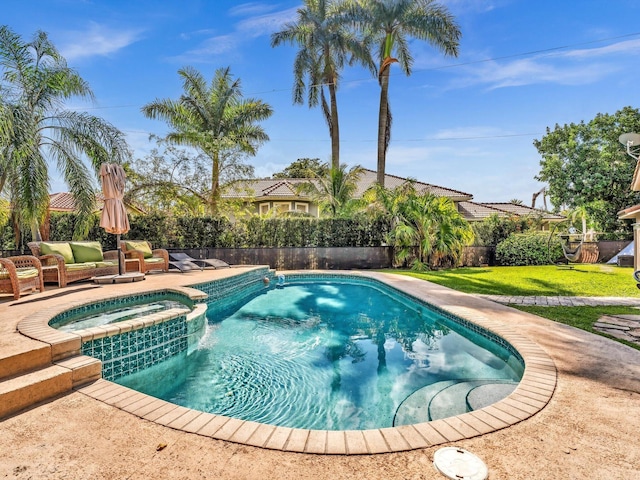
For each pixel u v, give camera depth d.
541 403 2.96
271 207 21.88
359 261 15.60
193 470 2.12
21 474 2.07
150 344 4.82
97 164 11.34
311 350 5.59
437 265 14.49
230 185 16.78
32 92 10.95
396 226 14.69
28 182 9.98
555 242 15.71
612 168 20.30
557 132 22.27
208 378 4.55
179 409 2.85
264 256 15.32
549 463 2.19
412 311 8.19
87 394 3.12
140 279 8.88
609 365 3.77
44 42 11.16
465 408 3.59
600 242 16.97
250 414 3.65
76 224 11.56
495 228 17.08
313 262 15.55
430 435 2.51
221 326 6.93
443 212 14.18
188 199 16.27
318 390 4.20
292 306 8.71
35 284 6.82
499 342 4.98
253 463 2.19
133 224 14.35
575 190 21.45
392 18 17.55
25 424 2.61
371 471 2.12
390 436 2.50
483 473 2.10
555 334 4.92
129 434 2.49
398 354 5.39
